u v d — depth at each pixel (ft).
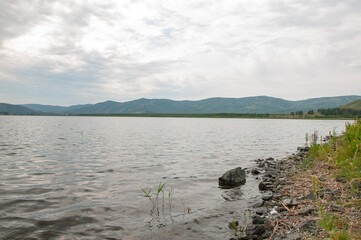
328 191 28.78
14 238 21.26
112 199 32.55
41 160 63.00
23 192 34.78
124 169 52.75
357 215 21.01
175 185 40.86
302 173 42.50
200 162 63.52
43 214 26.89
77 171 49.93
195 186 40.52
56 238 21.62
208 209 29.55
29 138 130.93
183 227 24.36
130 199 32.76
